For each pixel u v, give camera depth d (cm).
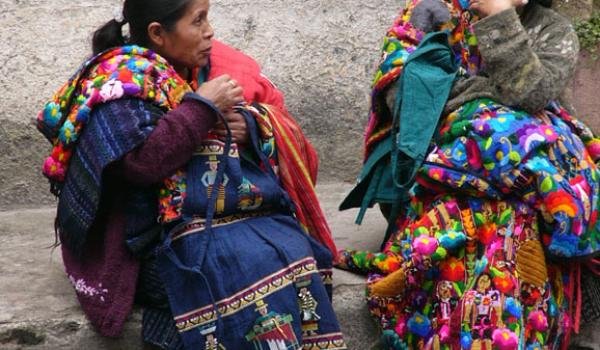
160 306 632
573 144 677
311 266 626
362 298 706
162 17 637
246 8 928
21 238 803
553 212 650
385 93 725
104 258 638
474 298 651
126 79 618
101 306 635
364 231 829
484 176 659
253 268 612
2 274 713
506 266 655
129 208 635
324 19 944
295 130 683
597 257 721
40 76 885
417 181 682
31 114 884
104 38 659
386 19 956
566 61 687
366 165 740
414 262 663
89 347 641
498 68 664
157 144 606
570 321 696
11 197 891
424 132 686
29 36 882
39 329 637
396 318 691
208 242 618
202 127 616
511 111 666
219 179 625
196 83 677
